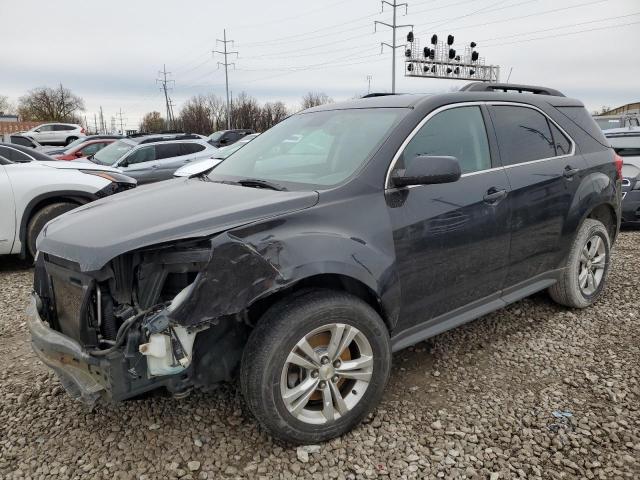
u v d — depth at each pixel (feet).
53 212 20.22
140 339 7.64
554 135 13.25
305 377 8.54
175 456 8.60
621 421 9.33
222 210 8.44
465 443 8.82
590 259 14.34
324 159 10.52
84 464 8.46
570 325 13.48
